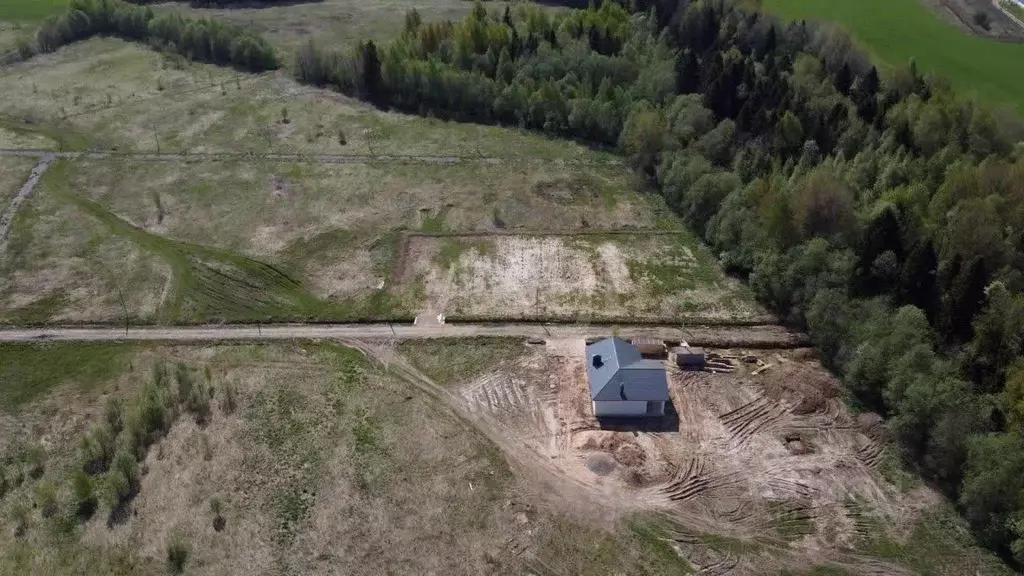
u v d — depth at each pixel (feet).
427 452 178.19
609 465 175.83
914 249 200.85
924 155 253.24
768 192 238.68
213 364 201.77
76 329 211.61
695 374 203.41
